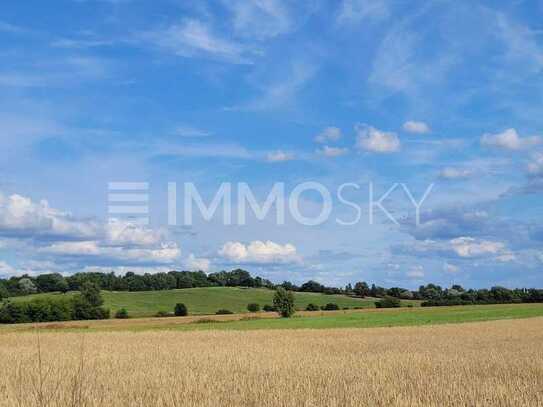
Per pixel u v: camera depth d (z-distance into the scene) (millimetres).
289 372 21891
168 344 42094
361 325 70500
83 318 100188
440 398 15219
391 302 121688
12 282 129875
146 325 82500
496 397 15125
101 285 138750
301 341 44562
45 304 97500
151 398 15469
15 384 18094
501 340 41594
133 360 27984
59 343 44312
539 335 47125
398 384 17766
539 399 14836
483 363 24172
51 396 14016
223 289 141875
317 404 14453
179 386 17375
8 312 95438
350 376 20281
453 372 21172
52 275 134750
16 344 43094
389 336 49312
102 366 24672
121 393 16281
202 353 32594
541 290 130250
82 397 14234
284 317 97688
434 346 36719
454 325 64312
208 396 15523
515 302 129875
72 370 22703
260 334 56000
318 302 131875
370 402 14531
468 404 14445
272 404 14484
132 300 123000
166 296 129750
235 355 30969
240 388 17016
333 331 59125
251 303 126125
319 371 22109
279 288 100812
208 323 85250
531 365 23031
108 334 58094
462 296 137875
